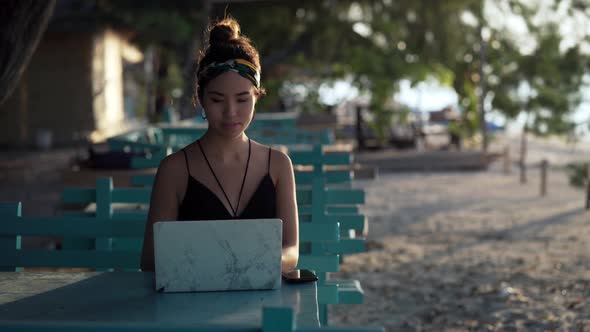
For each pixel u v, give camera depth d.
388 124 22.72
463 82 22.75
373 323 5.57
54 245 6.93
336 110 23.19
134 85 30.64
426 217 11.21
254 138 8.70
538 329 5.33
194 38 19.30
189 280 2.21
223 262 2.21
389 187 15.53
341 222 3.84
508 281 6.86
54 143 24.62
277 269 2.24
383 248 8.62
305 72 24.39
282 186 2.72
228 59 2.52
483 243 8.98
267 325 1.59
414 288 6.65
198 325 1.63
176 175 2.66
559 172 18.89
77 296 2.25
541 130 18.28
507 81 19.94
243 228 2.21
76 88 24.66
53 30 22.34
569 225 10.37
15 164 17.86
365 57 21.97
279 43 25.00
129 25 19.39
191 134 10.20
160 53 21.89
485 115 21.23
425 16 23.12
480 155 19.84
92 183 6.38
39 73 24.72
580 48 18.66
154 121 19.53
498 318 5.62
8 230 3.25
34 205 11.00
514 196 13.99
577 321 5.48
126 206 5.29
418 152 20.48
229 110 2.54
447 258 8.02
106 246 3.58
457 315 5.75
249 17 23.38
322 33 23.64
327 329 1.62
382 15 23.86
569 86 18.69
